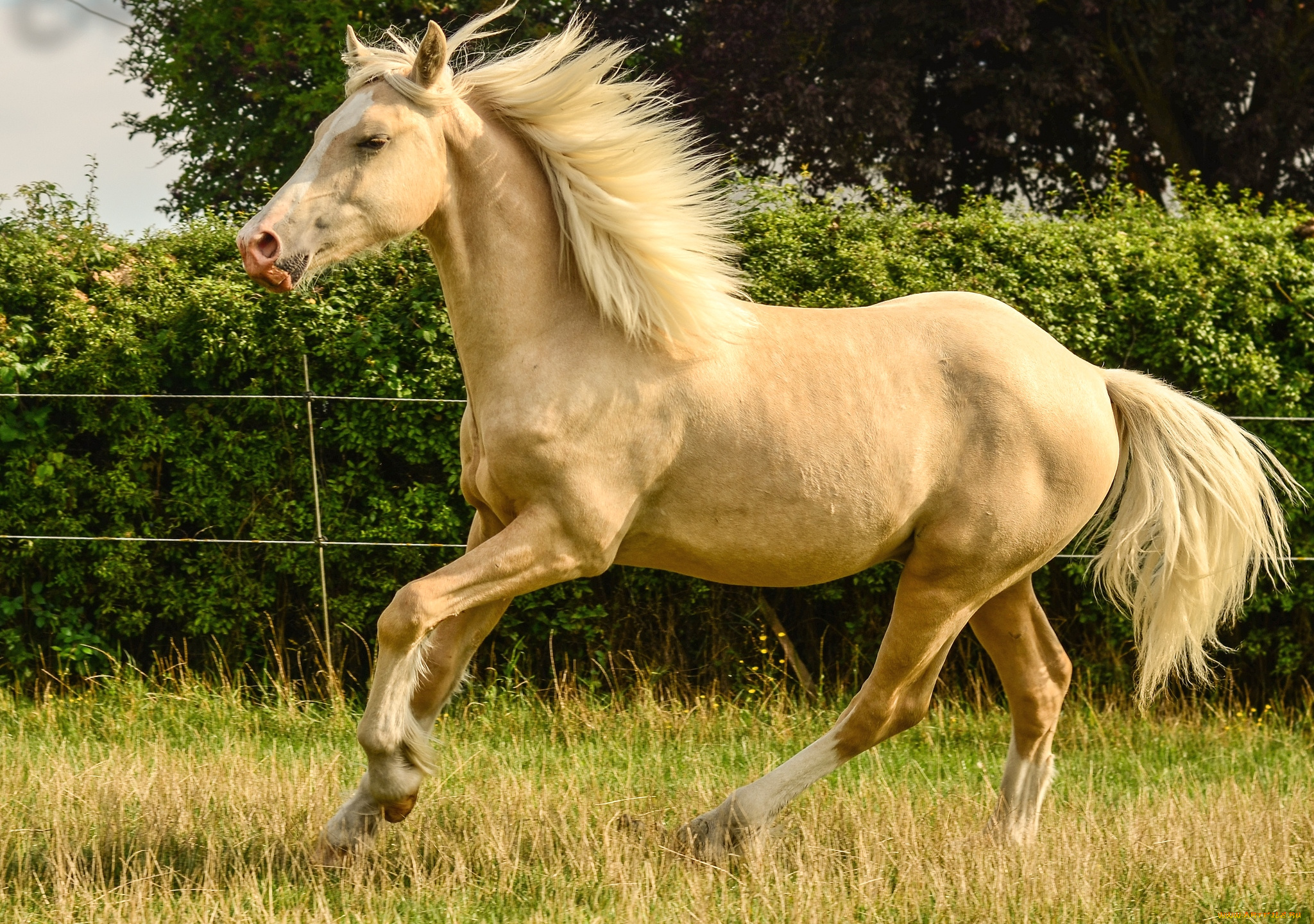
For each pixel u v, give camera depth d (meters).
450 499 9.91
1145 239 10.17
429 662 5.93
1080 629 10.26
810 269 9.87
